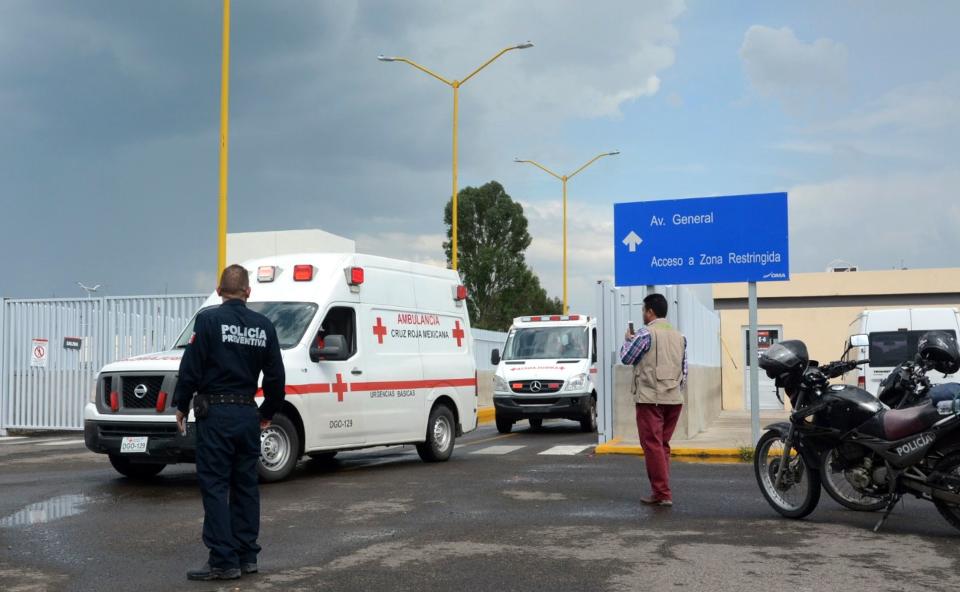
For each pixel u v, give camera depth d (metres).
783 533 8.03
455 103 30.39
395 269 13.87
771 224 14.94
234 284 6.65
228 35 19.19
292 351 11.84
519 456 14.95
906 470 7.87
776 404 33.72
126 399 11.19
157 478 12.09
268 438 11.32
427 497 10.20
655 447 9.56
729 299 34.56
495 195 70.38
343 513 9.15
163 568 6.79
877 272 33.69
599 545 7.54
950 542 7.62
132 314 21.02
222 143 19.12
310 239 37.94
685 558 7.05
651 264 15.52
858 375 19.62
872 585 6.23
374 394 12.90
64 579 6.47
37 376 21.34
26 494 10.54
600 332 16.33
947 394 7.64
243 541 6.56
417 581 6.36
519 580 6.38
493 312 67.94
